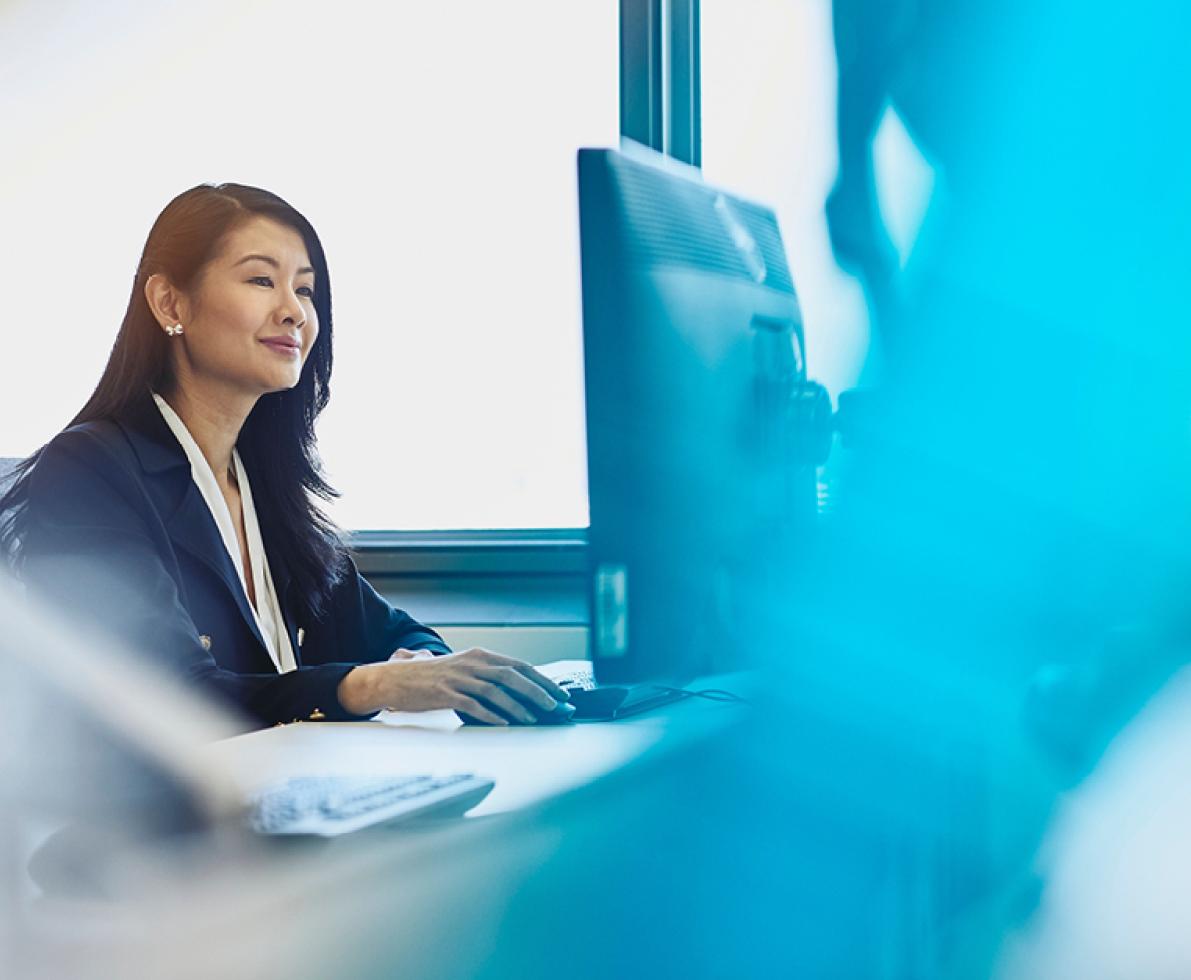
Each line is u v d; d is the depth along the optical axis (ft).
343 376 9.87
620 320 4.19
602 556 4.40
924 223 4.39
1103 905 3.93
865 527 4.28
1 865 2.67
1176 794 3.95
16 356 9.75
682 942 3.92
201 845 2.78
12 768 3.75
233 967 2.44
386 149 9.64
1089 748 4.07
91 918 2.40
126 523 5.91
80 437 6.19
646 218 4.26
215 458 6.91
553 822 3.33
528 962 3.26
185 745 4.12
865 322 4.48
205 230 6.78
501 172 9.61
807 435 4.87
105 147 9.70
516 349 9.79
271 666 6.29
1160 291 4.20
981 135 4.27
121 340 6.72
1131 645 4.13
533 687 4.49
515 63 9.56
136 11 9.66
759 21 9.18
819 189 8.66
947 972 4.07
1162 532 4.19
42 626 5.38
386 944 2.78
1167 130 4.23
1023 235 4.27
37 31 9.66
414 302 9.80
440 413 9.89
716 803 4.20
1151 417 4.21
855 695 4.25
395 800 3.10
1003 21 4.27
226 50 9.65
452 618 9.16
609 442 4.31
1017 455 4.23
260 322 6.77
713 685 4.59
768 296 4.84
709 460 4.44
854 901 4.14
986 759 4.16
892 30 4.37
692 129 9.37
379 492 10.02
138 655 5.40
